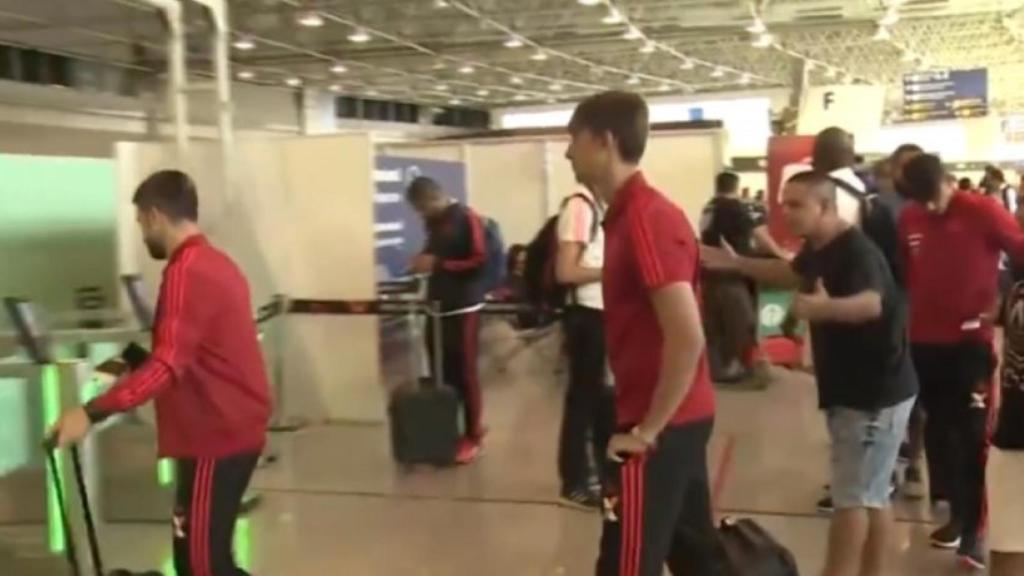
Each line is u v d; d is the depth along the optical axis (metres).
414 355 7.78
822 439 6.48
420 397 6.13
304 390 7.45
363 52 16.66
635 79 23.28
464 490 5.63
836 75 23.09
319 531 4.98
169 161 6.64
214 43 6.35
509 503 5.37
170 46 6.21
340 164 7.30
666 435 2.53
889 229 4.24
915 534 4.60
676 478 2.56
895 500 5.05
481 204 11.48
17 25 11.88
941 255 4.12
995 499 3.10
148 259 6.83
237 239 6.91
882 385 3.34
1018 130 22.52
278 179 7.38
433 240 6.29
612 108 2.54
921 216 4.18
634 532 2.54
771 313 8.93
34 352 4.06
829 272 3.36
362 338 7.35
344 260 7.34
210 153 6.46
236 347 3.02
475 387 6.33
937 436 4.41
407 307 7.18
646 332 2.53
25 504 4.10
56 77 14.98
